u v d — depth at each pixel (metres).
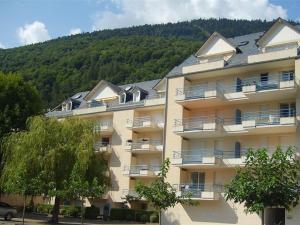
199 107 45.53
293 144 39.25
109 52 113.12
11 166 42.97
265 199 22.77
